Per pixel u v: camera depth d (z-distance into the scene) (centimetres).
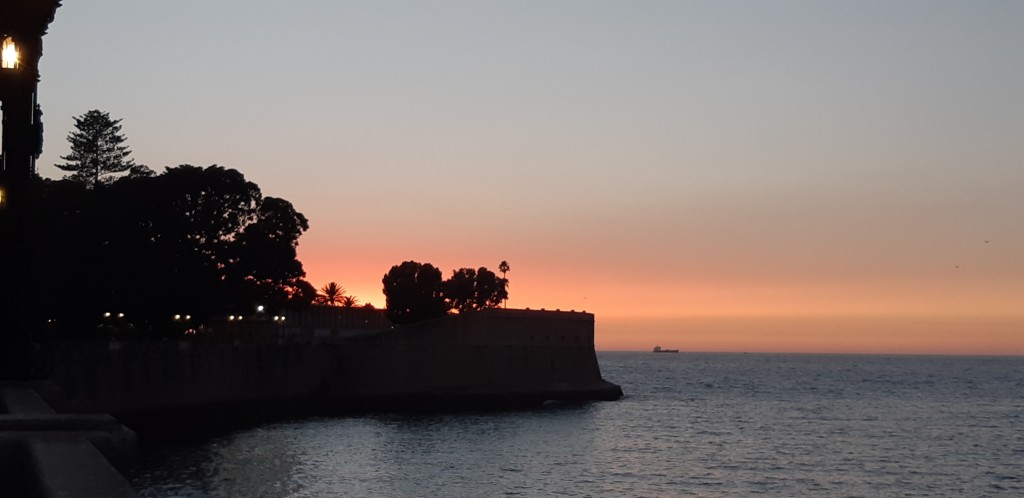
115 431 1445
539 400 13688
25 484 1253
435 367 12706
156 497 5278
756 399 17000
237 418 9638
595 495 6216
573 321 14988
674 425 11356
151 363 8156
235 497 5366
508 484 6450
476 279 19662
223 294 10125
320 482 6088
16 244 2964
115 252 8925
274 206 10981
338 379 11638
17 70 2947
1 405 2436
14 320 2945
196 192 10412
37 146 2997
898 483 7156
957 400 17450
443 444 8444
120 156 12206
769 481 7119
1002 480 7362
